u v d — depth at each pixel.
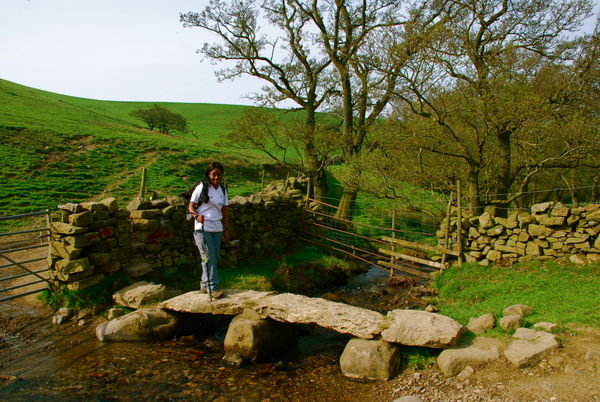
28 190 18.33
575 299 6.33
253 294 6.28
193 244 9.41
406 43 10.88
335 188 26.94
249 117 15.12
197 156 31.56
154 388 4.49
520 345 4.57
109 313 6.30
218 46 16.95
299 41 16.88
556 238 8.89
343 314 5.32
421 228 17.38
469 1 10.69
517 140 11.89
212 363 5.32
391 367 4.72
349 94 15.78
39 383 4.44
